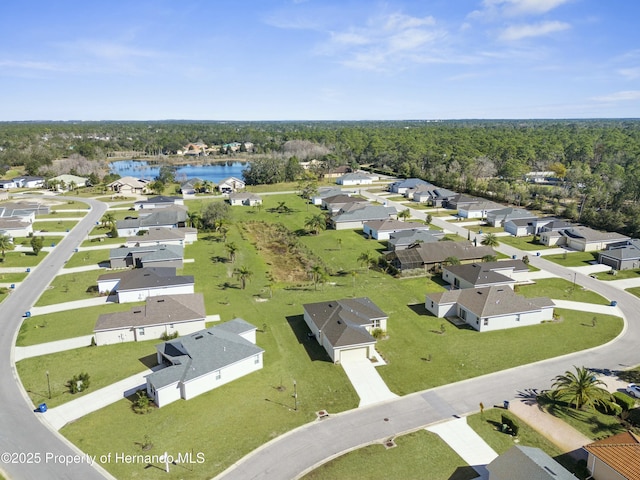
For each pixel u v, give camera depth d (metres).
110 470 32.72
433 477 32.16
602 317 59.59
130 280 65.62
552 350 50.81
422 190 140.62
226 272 77.25
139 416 38.84
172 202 129.50
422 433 36.91
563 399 41.34
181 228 98.00
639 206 108.44
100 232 103.00
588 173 151.00
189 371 41.75
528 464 29.00
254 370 46.41
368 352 49.12
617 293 67.88
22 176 182.38
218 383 43.44
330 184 172.12
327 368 46.97
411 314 60.62
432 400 41.50
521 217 107.31
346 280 74.25
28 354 49.66
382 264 80.94
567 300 65.31
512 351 50.59
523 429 37.28
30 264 81.50
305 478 32.06
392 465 33.31
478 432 37.00
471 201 124.19
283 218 118.56
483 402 41.22
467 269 70.44
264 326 56.16
